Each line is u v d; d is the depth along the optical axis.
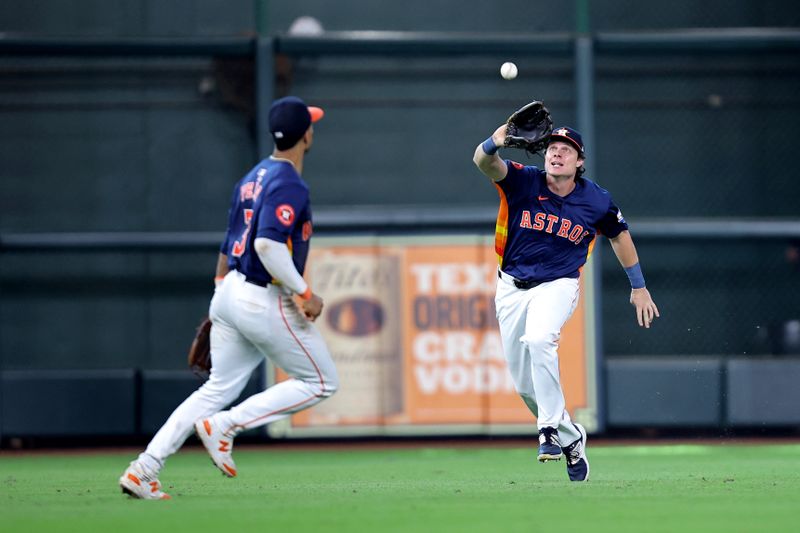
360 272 50.53
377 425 50.09
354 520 16.84
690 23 53.69
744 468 32.84
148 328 53.41
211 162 53.56
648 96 53.97
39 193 53.53
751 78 54.09
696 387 50.75
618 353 53.34
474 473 31.59
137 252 53.56
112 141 53.66
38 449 51.59
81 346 53.34
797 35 52.19
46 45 52.03
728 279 53.78
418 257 50.56
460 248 50.53
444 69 53.78
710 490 22.48
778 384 50.62
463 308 50.44
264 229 19.39
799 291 53.78
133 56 52.44
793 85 54.12
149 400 51.38
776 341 53.44
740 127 54.12
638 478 27.22
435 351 50.34
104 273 53.56
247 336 20.25
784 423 50.50
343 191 53.69
